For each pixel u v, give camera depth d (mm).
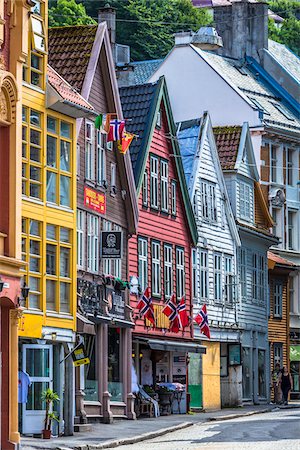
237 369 72812
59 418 45719
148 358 61312
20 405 43969
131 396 55625
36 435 44062
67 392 46281
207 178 70938
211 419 58594
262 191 84812
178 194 65688
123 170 56156
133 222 57312
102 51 53469
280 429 48250
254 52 93250
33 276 44562
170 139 63938
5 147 40344
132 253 58406
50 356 45156
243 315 75500
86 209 51219
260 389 78250
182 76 85625
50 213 45719
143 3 115375
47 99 45531
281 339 82500
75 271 47406
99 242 52812
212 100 84938
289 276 86625
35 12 45125
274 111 87938
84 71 52219
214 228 71438
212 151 72000
